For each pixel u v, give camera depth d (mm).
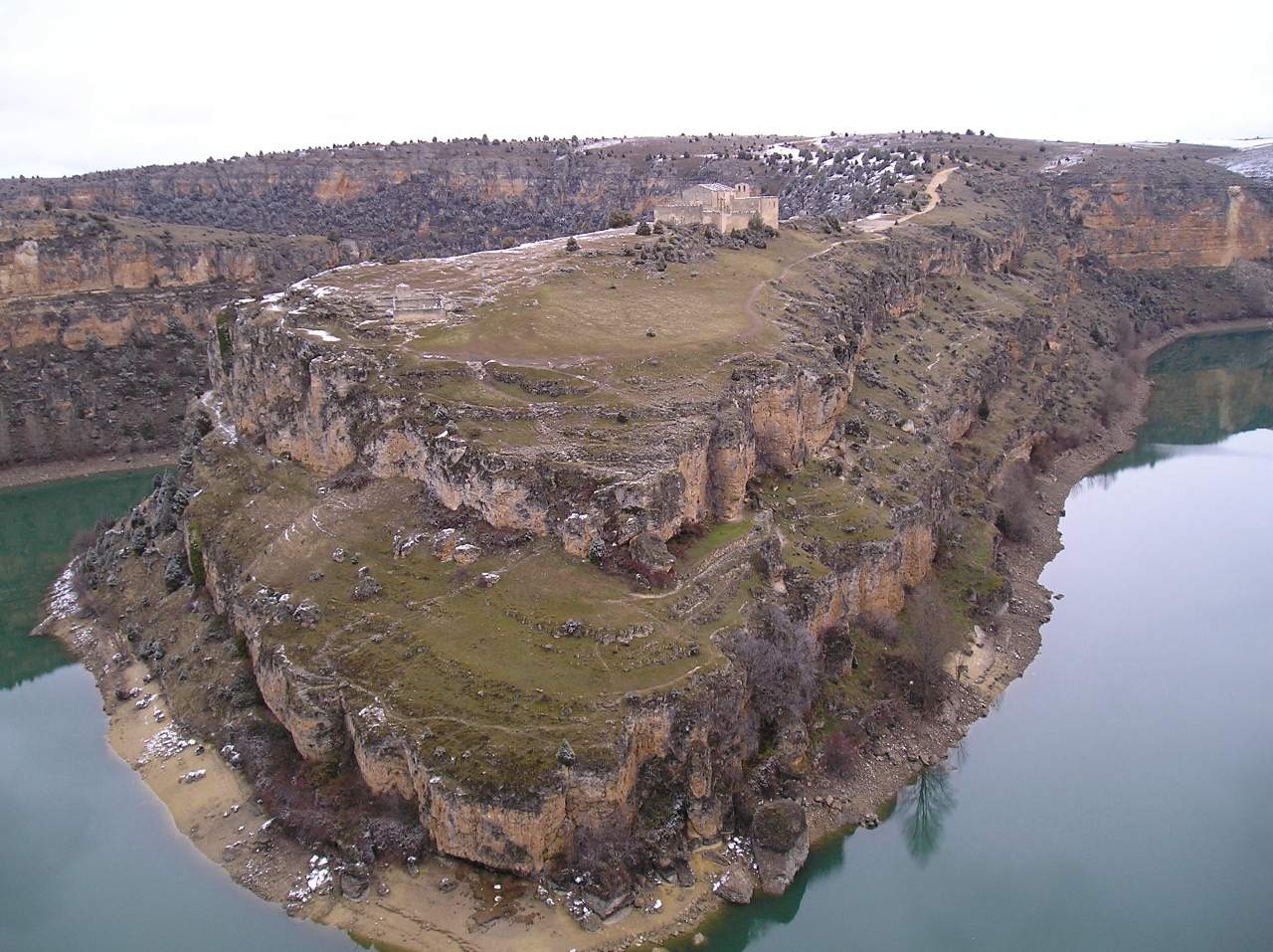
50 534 132750
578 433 80562
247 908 61156
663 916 59281
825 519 89000
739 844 64688
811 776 72625
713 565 75375
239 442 107188
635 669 65250
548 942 56719
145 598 97938
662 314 107875
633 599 70375
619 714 62062
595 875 59031
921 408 115188
